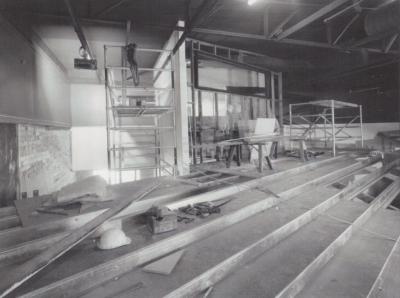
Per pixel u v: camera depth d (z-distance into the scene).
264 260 1.91
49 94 4.63
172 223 1.92
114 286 1.41
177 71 4.36
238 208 2.44
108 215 1.86
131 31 4.25
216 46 6.17
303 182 3.57
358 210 3.10
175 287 1.38
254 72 6.97
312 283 1.84
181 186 2.97
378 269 2.04
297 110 9.47
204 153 5.76
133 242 1.74
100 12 3.65
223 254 1.76
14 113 3.07
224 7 4.35
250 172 3.82
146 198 2.41
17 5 3.10
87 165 6.86
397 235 2.69
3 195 2.75
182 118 4.34
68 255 1.57
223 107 6.25
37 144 3.89
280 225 2.29
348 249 2.38
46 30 3.96
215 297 1.47
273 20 5.02
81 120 6.81
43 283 1.28
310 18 4.13
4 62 2.87
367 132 9.26
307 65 7.08
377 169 5.35
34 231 1.73
